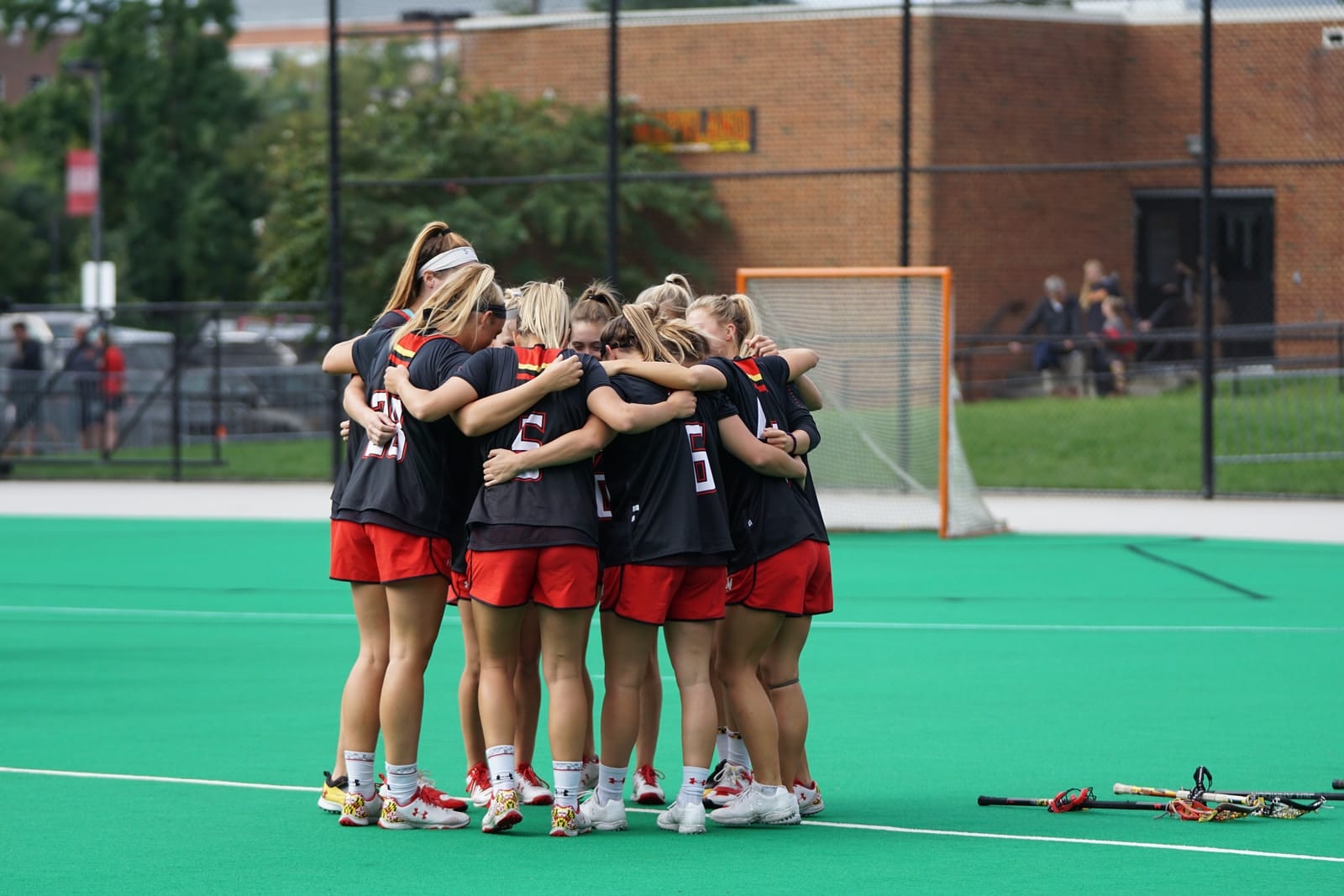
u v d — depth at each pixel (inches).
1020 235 2861.7
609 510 646.5
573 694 638.5
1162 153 2815.0
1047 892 551.2
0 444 2468.0
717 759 779.4
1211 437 1980.8
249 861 599.5
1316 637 1111.0
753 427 661.9
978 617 1206.9
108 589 1370.6
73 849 615.2
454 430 657.6
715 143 2910.9
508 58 3186.5
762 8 2878.9
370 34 2448.3
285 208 3262.8
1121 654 1051.3
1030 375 2484.0
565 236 2832.2
